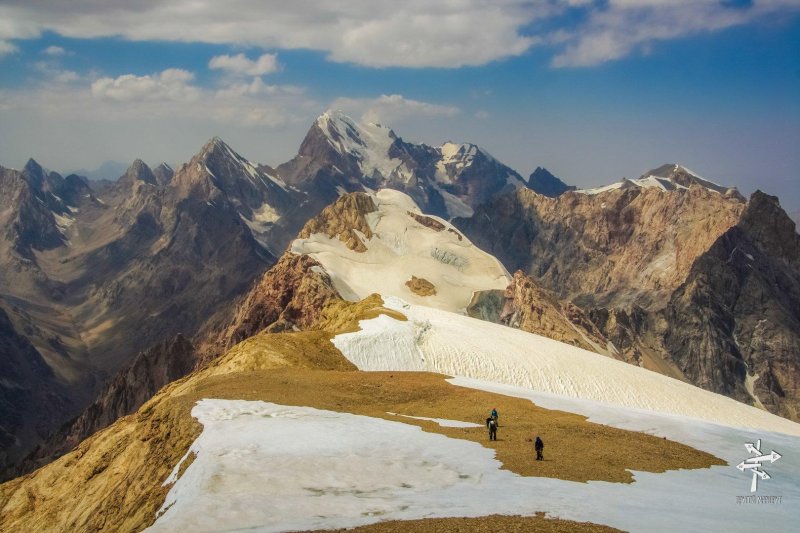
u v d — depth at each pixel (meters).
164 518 40.75
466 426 64.50
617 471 51.69
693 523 38.88
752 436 74.62
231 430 54.25
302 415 60.69
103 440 77.44
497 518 37.88
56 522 64.94
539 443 53.25
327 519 37.66
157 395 102.44
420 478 46.03
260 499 40.34
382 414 66.44
